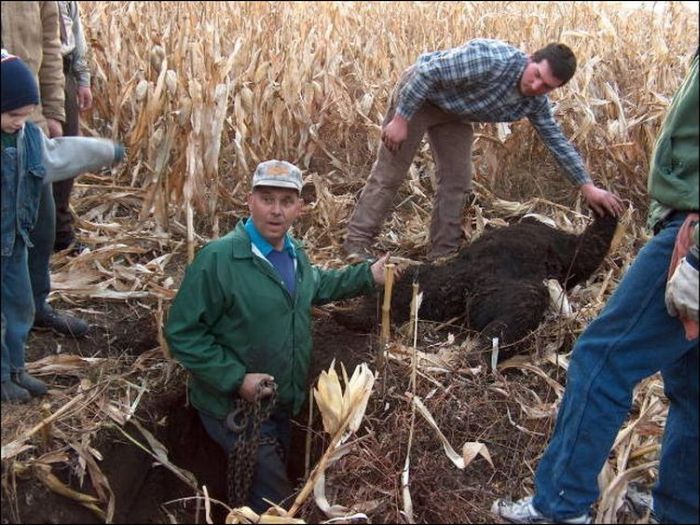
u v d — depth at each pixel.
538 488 3.09
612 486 3.22
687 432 3.02
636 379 2.95
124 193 5.47
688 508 3.08
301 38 7.62
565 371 4.01
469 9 11.03
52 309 4.08
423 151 6.11
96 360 3.93
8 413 3.46
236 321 3.59
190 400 3.76
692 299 2.67
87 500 3.26
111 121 6.21
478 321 4.18
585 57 7.21
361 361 4.02
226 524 3.19
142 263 4.94
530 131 6.01
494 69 4.16
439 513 3.29
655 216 3.02
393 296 4.37
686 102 2.82
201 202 5.14
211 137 5.12
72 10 4.43
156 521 3.46
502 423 3.70
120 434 3.61
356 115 6.36
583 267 4.53
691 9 11.88
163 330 3.94
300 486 3.66
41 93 3.78
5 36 3.42
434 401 3.77
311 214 5.53
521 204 5.61
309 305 3.75
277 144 6.02
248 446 3.45
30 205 3.23
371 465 3.50
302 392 3.83
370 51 7.69
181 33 6.76
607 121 6.17
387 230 5.46
